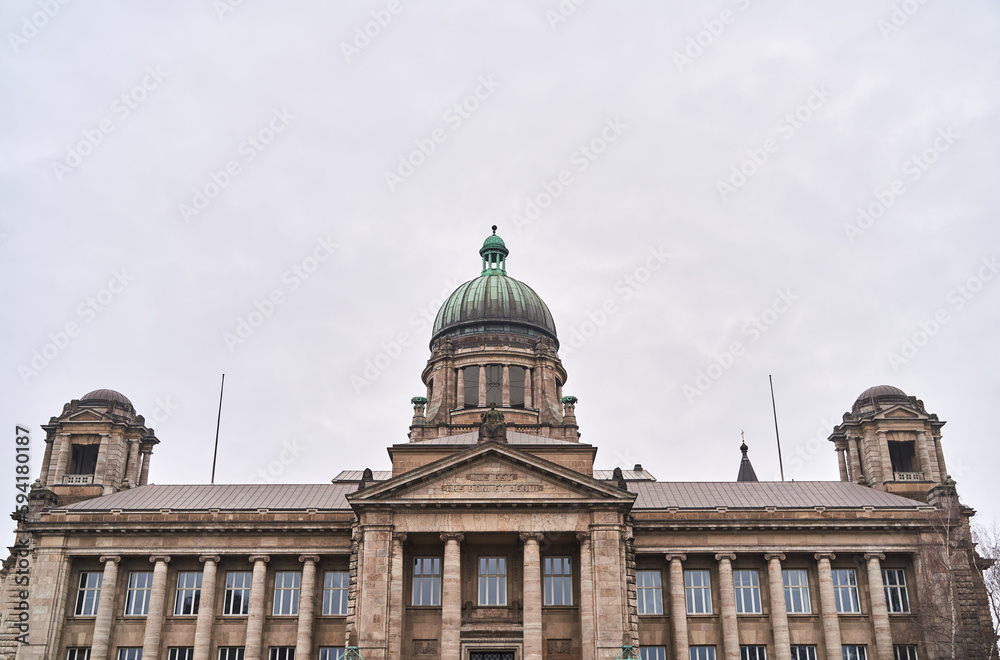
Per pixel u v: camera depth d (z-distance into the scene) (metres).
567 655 72.44
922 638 77.75
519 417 101.19
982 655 74.69
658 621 78.75
